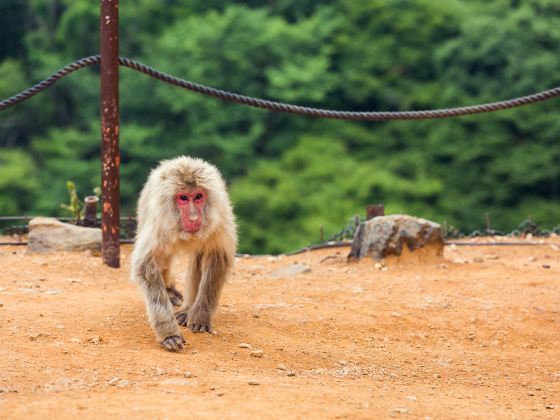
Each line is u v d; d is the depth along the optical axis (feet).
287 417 23.95
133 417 23.15
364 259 47.21
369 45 138.72
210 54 136.67
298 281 43.06
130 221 53.62
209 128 134.10
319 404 25.48
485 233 59.00
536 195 130.82
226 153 136.46
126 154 137.90
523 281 43.47
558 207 126.93
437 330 36.47
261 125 134.10
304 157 132.16
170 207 31.19
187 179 31.07
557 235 57.93
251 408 24.48
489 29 129.80
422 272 45.09
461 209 128.88
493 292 41.47
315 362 31.50
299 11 151.23
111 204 44.62
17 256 47.21
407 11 138.72
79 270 43.73
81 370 27.61
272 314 36.35
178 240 31.48
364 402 26.23
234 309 36.83
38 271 43.11
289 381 28.30
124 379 27.02
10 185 134.31
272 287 41.55
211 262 32.81
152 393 25.53
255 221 129.70
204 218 31.42
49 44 151.74
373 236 47.06
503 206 130.62
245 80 137.18
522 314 38.52
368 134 137.28
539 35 128.16
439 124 131.85
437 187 127.54
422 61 139.74
